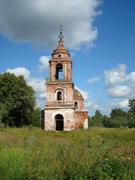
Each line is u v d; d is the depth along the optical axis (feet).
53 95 196.13
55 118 193.98
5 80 229.86
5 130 140.26
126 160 33.88
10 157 41.04
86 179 29.96
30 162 38.37
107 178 29.96
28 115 241.35
